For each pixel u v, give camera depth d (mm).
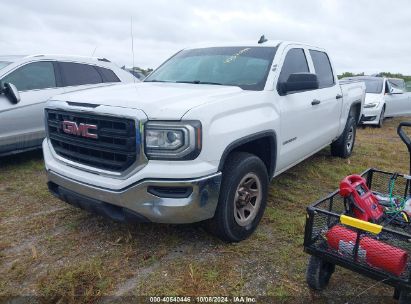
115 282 2809
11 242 3375
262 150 3854
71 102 3201
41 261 3078
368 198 2822
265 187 3602
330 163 6207
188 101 2998
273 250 3268
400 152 7387
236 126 3146
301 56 4738
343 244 2410
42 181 5109
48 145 3568
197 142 2785
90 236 3488
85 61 6852
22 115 5645
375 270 2303
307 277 2645
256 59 4160
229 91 3482
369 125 11617
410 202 2953
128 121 2801
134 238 3447
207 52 4629
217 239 3432
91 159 3068
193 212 2855
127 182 2822
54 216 3926
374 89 12180
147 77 4691
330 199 2787
